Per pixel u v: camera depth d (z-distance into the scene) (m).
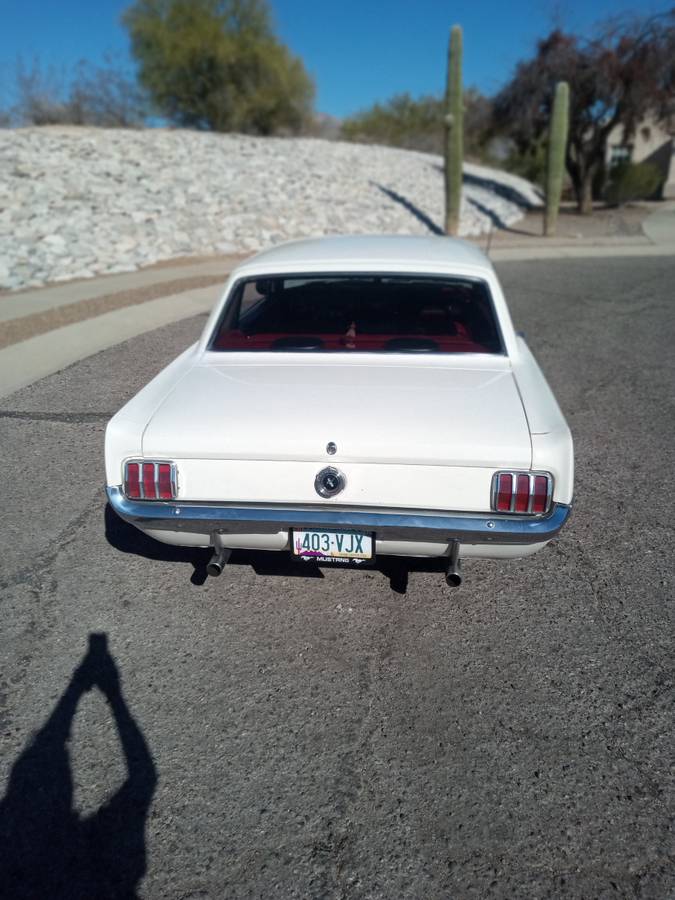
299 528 2.73
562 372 6.90
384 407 2.83
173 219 13.38
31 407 5.67
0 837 2.21
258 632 3.14
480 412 2.81
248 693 2.79
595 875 2.09
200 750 2.53
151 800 2.34
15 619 3.20
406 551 2.79
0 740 2.56
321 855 2.15
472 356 3.33
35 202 12.34
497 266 13.58
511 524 2.61
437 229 16.89
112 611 3.26
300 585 3.47
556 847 2.17
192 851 2.17
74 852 2.17
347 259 3.62
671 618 3.22
